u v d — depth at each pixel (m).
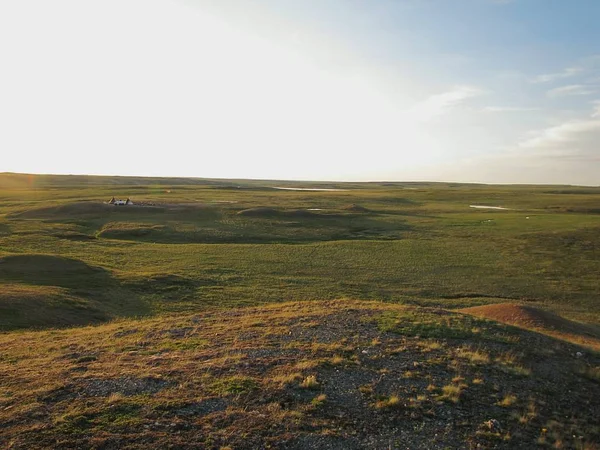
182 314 28.39
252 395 13.37
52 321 24.11
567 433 13.01
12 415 11.73
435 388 14.62
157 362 15.84
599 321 33.25
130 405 12.45
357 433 12.02
